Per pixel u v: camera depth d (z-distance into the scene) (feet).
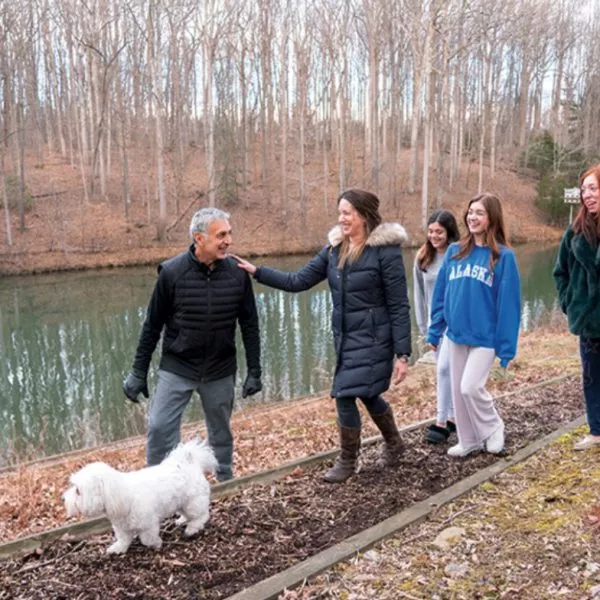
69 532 10.75
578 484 11.91
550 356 31.86
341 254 12.78
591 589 8.48
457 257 14.08
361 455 14.84
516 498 11.69
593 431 14.03
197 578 9.50
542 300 59.98
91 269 80.07
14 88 98.68
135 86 108.27
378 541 10.32
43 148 119.85
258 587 9.03
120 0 112.88
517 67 163.63
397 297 12.49
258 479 13.28
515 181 138.41
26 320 55.62
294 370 38.19
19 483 19.43
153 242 89.04
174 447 13.01
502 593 8.64
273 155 123.03
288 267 83.35
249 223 101.24
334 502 12.13
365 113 123.75
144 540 10.09
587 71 156.56
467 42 112.47
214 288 12.51
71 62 106.83
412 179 120.06
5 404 34.35
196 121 134.00
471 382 13.73
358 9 108.99
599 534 9.93
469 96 147.33
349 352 12.75
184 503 10.50
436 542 10.21
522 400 19.35
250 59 112.57
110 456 23.26
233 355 13.39
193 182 112.06
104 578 9.51
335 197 114.83
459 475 13.32
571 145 136.15
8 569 9.81
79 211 93.40
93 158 99.35
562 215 122.11
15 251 80.02
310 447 20.79
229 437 13.75
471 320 13.66
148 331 12.90
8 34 99.25
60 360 43.24
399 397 26.02
